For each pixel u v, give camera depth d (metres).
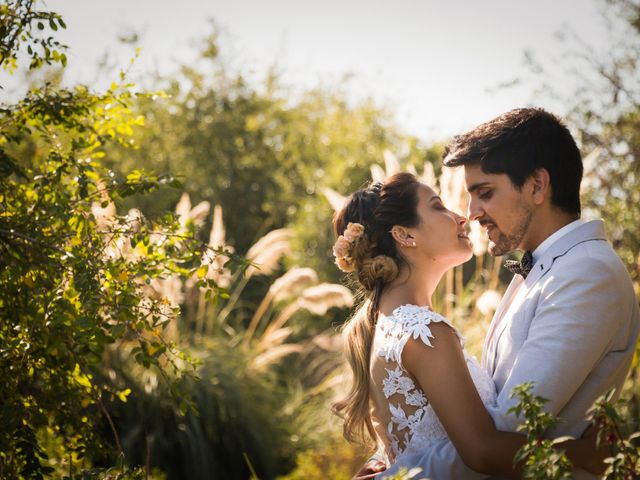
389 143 11.42
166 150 11.22
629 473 1.61
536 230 2.15
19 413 2.08
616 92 4.70
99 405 2.27
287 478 5.70
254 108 12.05
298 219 10.52
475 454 1.94
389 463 2.24
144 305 2.11
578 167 2.16
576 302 1.97
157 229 2.17
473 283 6.54
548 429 1.96
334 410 2.37
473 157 2.16
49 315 2.02
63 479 2.02
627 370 2.11
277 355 7.39
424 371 2.05
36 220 2.09
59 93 2.37
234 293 8.55
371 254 2.34
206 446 6.37
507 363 2.11
